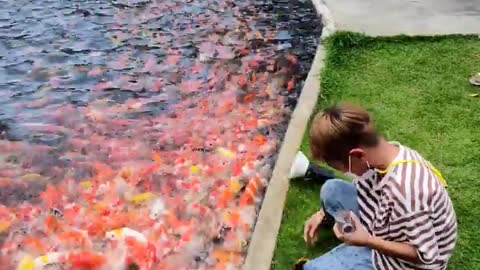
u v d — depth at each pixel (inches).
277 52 257.3
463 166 181.3
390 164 116.3
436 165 182.2
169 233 171.5
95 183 190.9
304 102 210.2
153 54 258.5
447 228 117.9
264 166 193.2
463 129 196.5
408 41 244.1
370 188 121.0
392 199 115.2
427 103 209.0
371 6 270.2
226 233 170.6
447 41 242.5
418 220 113.8
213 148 202.7
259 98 228.2
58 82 241.6
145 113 222.5
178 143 206.1
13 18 284.8
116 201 183.3
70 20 283.4
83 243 167.5
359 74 225.8
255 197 180.7
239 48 261.1
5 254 167.2
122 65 251.4
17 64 252.7
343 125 115.0
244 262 156.8
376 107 207.9
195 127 213.5
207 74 243.8
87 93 235.0
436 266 118.7
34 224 176.6
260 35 269.9
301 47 260.2
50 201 185.0
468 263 150.8
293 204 170.6
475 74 222.7
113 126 216.4
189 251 165.6
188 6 295.1
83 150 205.5
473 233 158.6
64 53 259.8
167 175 191.9
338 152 116.9
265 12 288.2
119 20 283.9
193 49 261.3
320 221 153.2
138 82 240.4
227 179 189.3
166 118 219.3
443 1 270.5
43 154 204.4
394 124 199.9
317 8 277.3
